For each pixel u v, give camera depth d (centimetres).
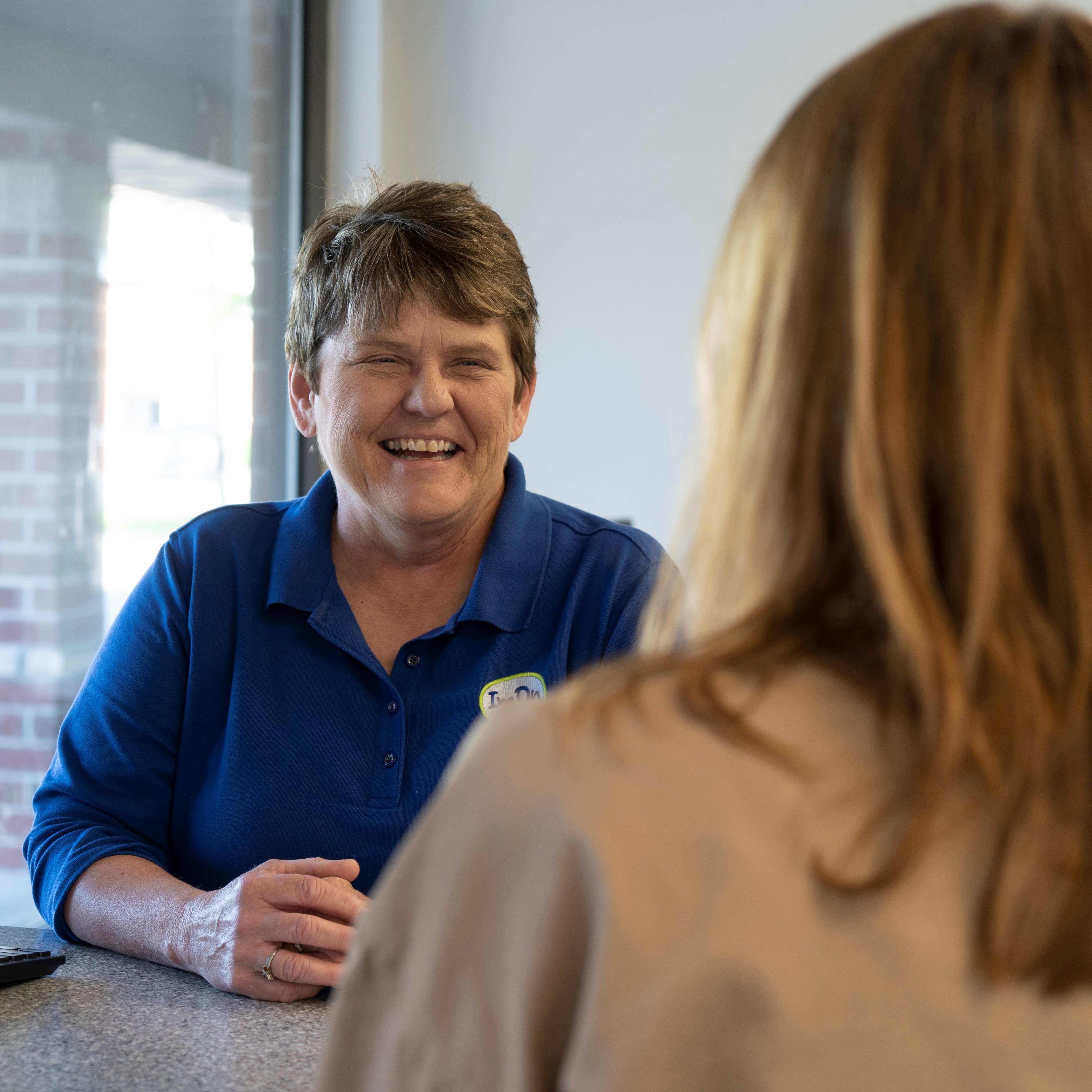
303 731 126
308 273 129
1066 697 40
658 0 288
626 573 136
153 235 230
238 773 125
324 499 134
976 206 42
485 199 298
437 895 45
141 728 128
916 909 40
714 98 287
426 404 121
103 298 216
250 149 264
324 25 286
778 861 41
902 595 41
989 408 40
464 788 45
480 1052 43
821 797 41
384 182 151
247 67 261
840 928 40
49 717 203
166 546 136
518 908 43
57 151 203
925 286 42
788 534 45
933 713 40
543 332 297
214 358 252
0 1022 91
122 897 109
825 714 43
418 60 299
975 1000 40
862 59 46
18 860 195
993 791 40
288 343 135
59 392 205
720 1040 40
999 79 43
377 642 131
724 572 47
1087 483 40
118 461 221
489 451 127
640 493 294
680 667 45
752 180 49
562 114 293
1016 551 41
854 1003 40
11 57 192
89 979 101
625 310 293
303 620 129
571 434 297
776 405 45
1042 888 40
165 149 234
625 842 41
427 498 123
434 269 121
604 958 40
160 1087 79
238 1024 91
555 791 43
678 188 289
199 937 101
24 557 197
